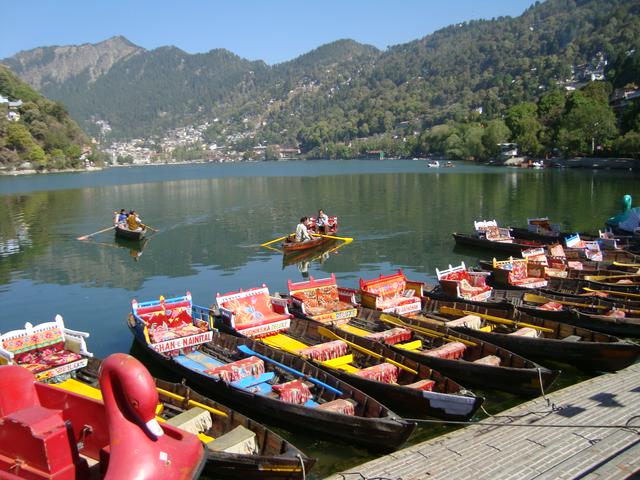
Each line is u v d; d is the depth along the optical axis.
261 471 9.78
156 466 7.59
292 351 14.88
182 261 32.19
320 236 36.59
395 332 16.42
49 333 14.66
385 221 45.28
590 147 99.12
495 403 13.55
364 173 113.88
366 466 9.91
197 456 8.23
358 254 33.03
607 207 48.50
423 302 19.91
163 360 15.05
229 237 39.94
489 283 22.81
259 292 17.97
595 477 8.55
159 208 58.47
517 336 15.73
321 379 13.15
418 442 11.76
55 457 8.04
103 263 31.78
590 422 10.93
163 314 16.36
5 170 145.25
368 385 13.08
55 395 8.97
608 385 12.91
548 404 12.02
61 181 112.50
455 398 11.70
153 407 7.65
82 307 23.14
